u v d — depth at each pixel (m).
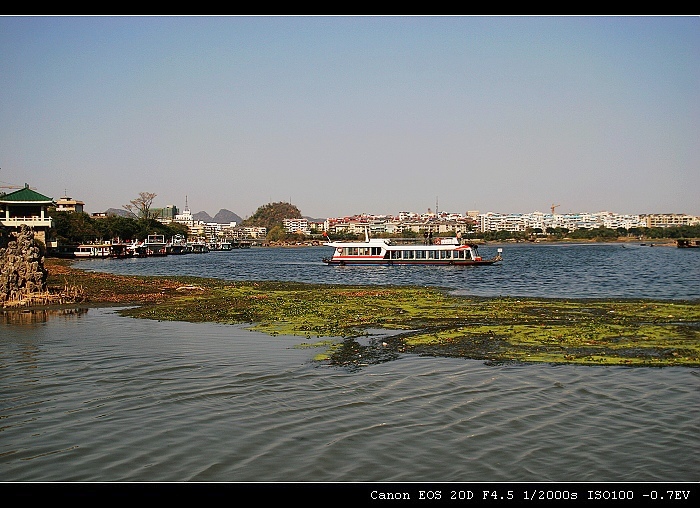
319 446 19.12
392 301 56.41
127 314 48.56
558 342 34.19
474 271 106.50
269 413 22.08
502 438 19.62
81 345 34.69
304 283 80.75
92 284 77.06
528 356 30.70
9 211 159.00
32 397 24.22
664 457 18.17
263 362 30.00
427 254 123.69
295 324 42.25
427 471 17.55
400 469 17.66
